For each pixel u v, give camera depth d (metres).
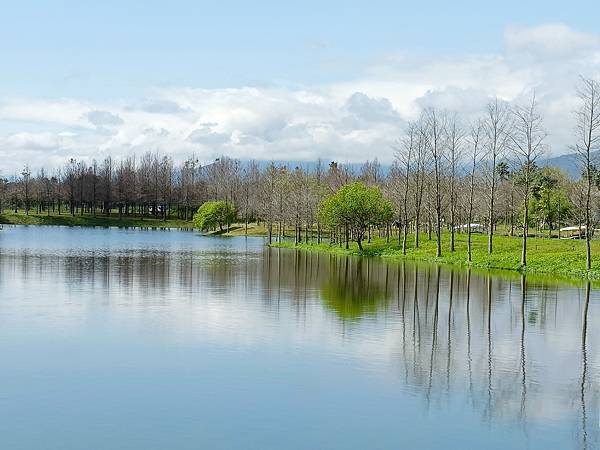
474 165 75.81
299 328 28.92
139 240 114.00
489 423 17.22
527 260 62.97
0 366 22.03
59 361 22.73
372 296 40.38
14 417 17.28
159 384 20.11
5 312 32.38
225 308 34.44
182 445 15.52
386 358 23.69
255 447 15.44
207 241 117.56
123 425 16.75
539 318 32.50
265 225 157.00
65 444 15.57
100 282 45.97
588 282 49.94
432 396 19.31
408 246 86.12
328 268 62.31
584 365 23.06
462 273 57.72
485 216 106.25
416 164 84.06
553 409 18.36
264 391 19.55
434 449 15.48
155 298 38.00
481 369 22.36
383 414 17.75
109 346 25.03
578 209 99.62
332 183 140.25
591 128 54.88
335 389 19.83
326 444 15.66
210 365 22.31
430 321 31.31
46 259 66.06
